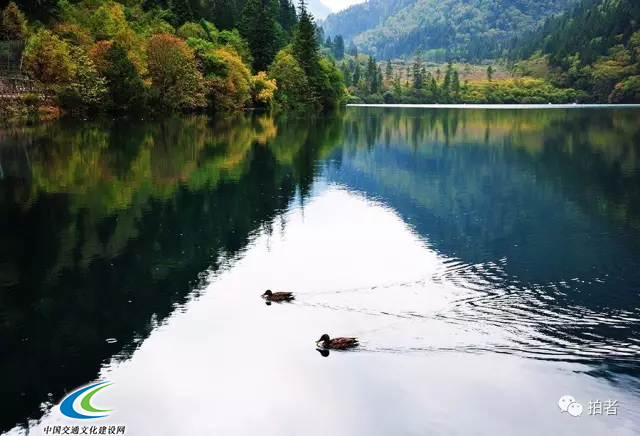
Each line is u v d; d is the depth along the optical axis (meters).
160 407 9.74
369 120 82.00
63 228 20.20
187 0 98.19
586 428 8.90
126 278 15.56
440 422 9.15
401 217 22.70
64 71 55.56
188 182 28.88
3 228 20.09
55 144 40.72
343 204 24.89
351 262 17.02
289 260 17.12
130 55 64.25
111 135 47.53
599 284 15.00
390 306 13.59
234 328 12.48
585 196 26.22
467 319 12.76
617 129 61.25
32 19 67.69
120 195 25.44
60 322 12.91
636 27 162.75
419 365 10.80
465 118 88.06
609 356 10.98
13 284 15.12
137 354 11.43
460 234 20.19
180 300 14.06
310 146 46.03
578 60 174.88
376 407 9.57
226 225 21.09
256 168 33.88
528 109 125.62
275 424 9.22
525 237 19.70
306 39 102.31
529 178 31.30
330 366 10.80
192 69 73.44
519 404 9.54
